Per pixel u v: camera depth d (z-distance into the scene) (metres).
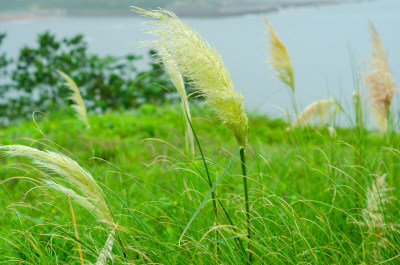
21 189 5.40
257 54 45.38
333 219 3.80
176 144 4.61
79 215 4.08
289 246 3.15
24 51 15.51
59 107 13.62
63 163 2.35
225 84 2.54
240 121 2.64
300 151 4.39
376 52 4.71
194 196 3.71
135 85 14.82
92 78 15.38
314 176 4.46
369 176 4.09
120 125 10.74
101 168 4.84
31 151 2.28
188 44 2.44
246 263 2.96
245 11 168.12
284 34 72.81
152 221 4.11
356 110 4.60
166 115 11.63
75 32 86.69
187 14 146.62
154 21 2.45
